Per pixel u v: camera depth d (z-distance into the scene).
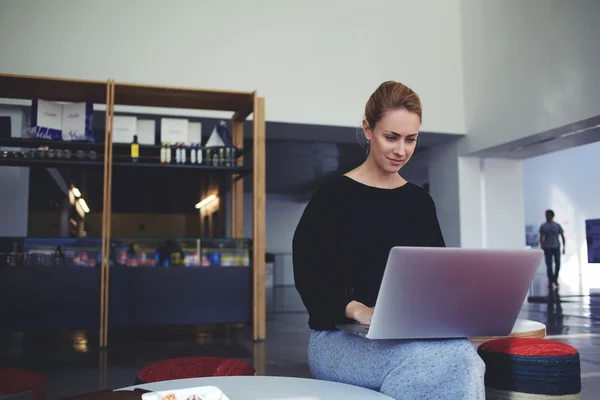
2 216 7.30
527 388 1.71
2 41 7.07
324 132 8.72
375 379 1.37
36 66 7.16
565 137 7.51
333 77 8.27
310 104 8.13
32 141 5.45
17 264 5.22
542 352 1.73
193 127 6.00
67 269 5.28
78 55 7.31
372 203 1.69
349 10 8.43
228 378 1.40
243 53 7.93
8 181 7.36
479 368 1.25
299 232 1.64
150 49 7.58
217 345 5.22
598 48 6.35
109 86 5.45
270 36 8.06
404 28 8.68
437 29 8.86
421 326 1.27
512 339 1.87
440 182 9.56
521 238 9.16
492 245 9.05
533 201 9.06
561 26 6.89
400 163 1.63
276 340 5.50
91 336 6.05
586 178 8.12
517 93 7.65
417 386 1.27
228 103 6.17
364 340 1.42
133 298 5.39
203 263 5.59
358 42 8.43
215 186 12.30
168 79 7.60
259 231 5.62
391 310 1.23
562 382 1.71
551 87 7.05
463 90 8.90
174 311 5.47
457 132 8.80
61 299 5.25
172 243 5.54
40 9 7.23
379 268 1.65
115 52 7.45
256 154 5.71
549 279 8.84
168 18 7.68
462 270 1.23
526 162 9.21
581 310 7.31
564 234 8.41
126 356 4.68
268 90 7.99
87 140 5.67
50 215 12.52
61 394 3.33
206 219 13.73
